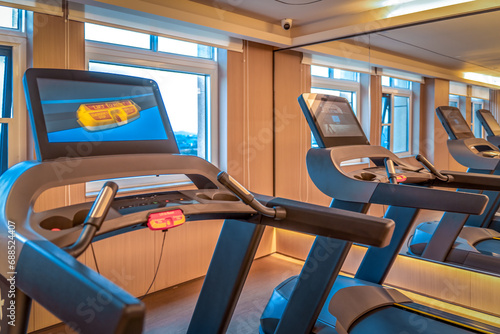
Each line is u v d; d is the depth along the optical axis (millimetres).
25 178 1120
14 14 2277
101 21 2521
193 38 3057
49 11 2289
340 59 3328
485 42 2553
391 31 3008
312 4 2982
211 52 3430
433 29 2785
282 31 3607
